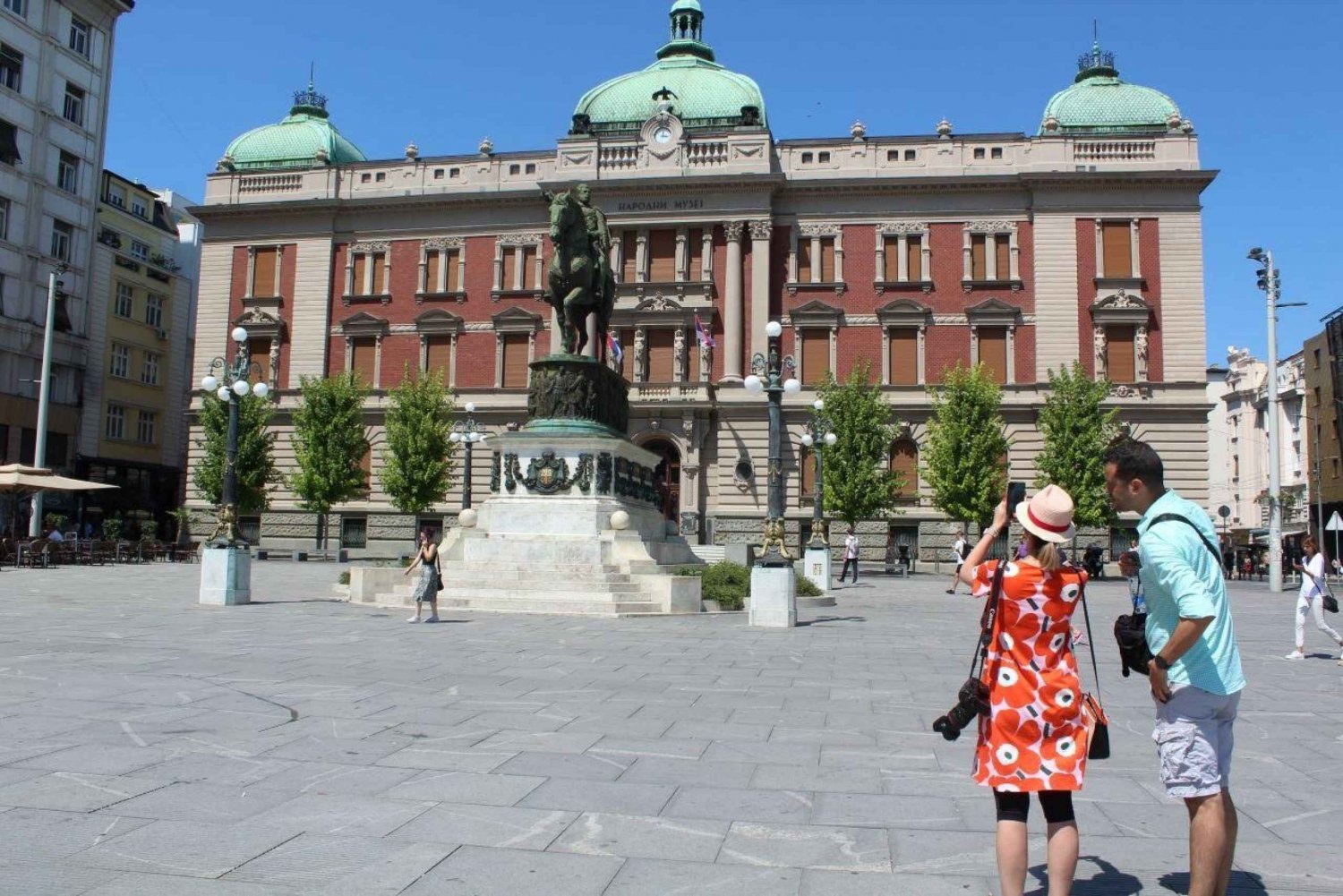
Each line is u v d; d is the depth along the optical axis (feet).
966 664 43.01
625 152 164.66
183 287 218.59
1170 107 161.27
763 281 160.04
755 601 59.57
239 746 24.56
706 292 160.86
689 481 156.66
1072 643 15.12
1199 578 14.78
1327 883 16.28
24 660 38.42
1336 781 23.27
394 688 33.63
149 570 116.37
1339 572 167.02
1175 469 150.51
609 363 153.28
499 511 73.41
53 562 125.90
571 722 28.40
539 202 169.48
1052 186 155.84
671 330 162.30
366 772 22.36
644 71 180.96
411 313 172.86
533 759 23.88
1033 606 15.03
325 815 19.16
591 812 19.63
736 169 161.27
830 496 146.20
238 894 15.11
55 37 175.32
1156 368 152.35
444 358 171.22
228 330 175.83
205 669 37.09
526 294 169.27
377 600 68.33
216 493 160.45
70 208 179.93
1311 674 42.83
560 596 64.75
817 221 163.12
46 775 21.43
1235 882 16.29
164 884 15.44
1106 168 155.63
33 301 171.94
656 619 62.34
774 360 65.05
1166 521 15.23
